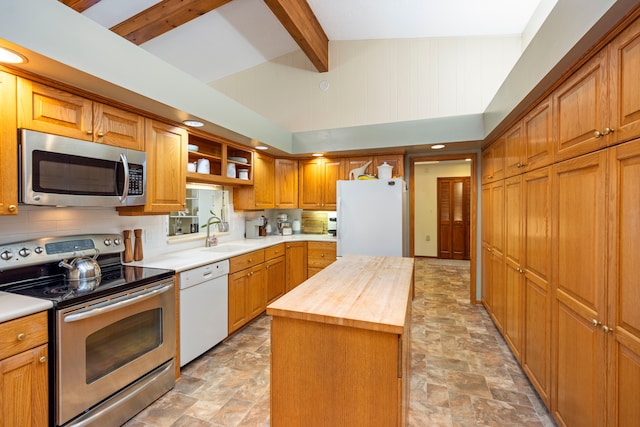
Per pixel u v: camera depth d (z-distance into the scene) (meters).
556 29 1.49
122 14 2.77
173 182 2.44
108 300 1.68
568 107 1.57
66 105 1.68
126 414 1.78
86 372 1.58
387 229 3.53
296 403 1.32
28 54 1.34
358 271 2.07
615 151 1.20
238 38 3.72
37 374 1.39
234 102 2.80
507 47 3.55
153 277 1.96
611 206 1.23
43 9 1.35
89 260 1.90
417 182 7.19
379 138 3.64
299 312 1.28
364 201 3.59
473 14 3.23
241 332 3.04
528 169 2.11
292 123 4.29
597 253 1.32
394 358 1.17
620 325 1.17
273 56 4.32
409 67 3.82
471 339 2.88
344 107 4.07
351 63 4.04
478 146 3.59
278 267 3.71
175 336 2.15
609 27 1.18
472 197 3.83
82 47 1.51
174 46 3.57
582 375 1.43
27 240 1.78
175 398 2.01
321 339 1.27
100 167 1.86
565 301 1.59
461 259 6.97
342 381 1.25
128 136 2.06
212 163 3.28
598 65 1.31
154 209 2.26
